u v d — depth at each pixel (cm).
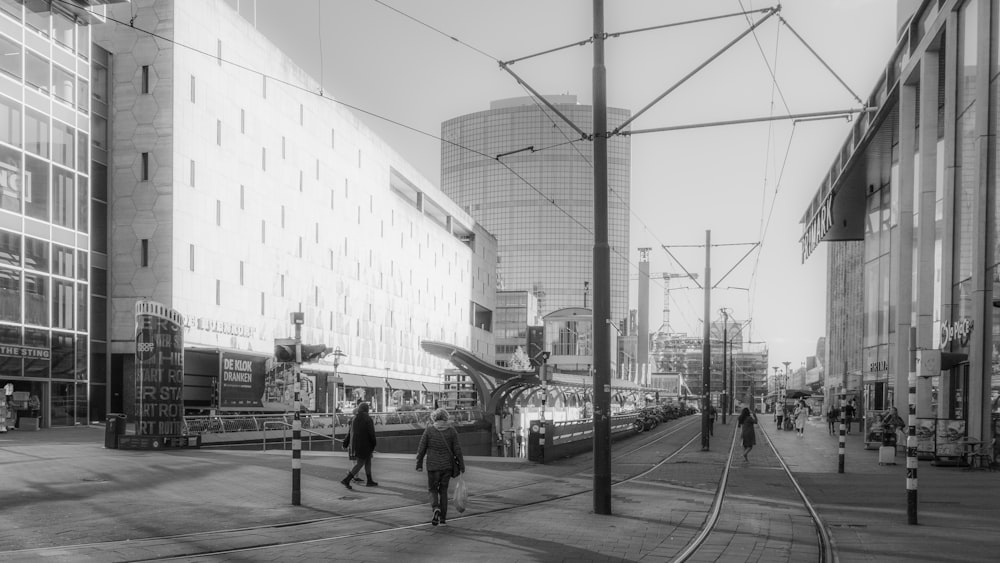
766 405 13638
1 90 3684
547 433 2811
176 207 4784
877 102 4025
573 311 11881
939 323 3172
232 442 3162
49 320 3953
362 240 7575
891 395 4372
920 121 3291
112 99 4856
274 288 5906
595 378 1527
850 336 6856
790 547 1181
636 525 1373
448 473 1351
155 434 2728
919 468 2666
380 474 2119
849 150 4584
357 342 7394
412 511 1504
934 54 3250
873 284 4944
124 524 1265
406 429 4559
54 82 4044
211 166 5156
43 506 1423
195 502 1527
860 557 1106
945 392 3064
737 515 1524
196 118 5009
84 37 4275
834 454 3359
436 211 10531
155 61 4819
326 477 2020
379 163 8050
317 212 6650
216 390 4506
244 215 5528
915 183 3581
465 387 5950
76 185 4188
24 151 3819
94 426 4128
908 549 1167
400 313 8569
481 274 12144
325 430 3916
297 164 6322
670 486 2048
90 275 4400
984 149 2669
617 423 4462
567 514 1502
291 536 1202
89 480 1794
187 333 4834
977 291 2688
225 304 5262
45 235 3947
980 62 2686
